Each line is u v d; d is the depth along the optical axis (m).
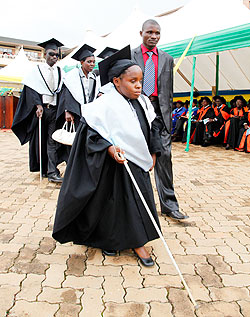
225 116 9.91
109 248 2.60
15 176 5.62
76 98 4.60
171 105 3.38
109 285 2.30
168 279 2.40
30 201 4.19
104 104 2.48
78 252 2.81
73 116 4.68
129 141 2.52
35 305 2.05
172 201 3.59
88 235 2.64
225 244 3.01
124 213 2.56
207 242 3.05
